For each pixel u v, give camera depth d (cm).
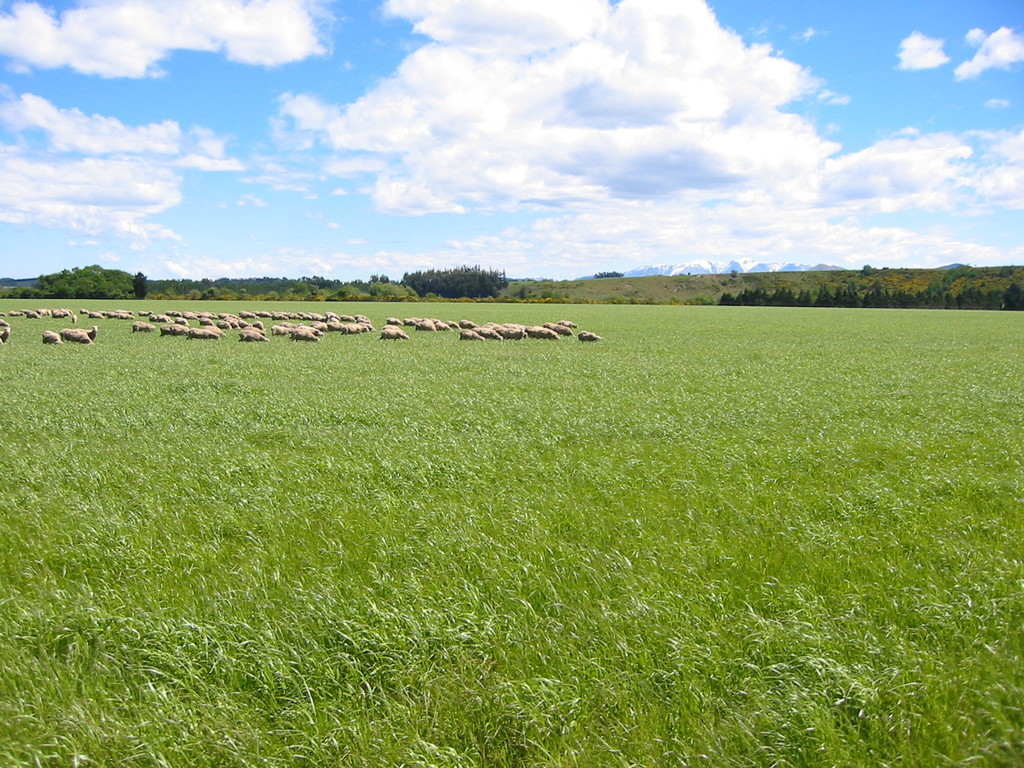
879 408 1557
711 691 462
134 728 423
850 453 1134
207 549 708
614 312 8481
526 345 3472
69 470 998
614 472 1010
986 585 609
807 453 1129
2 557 694
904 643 512
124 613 568
